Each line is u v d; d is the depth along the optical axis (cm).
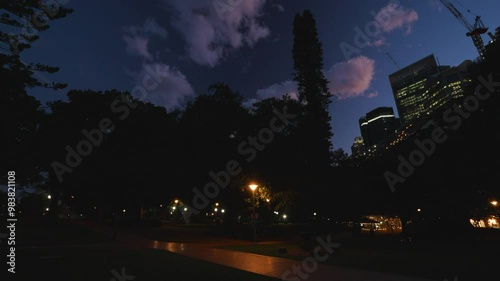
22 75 1741
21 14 1741
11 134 1891
